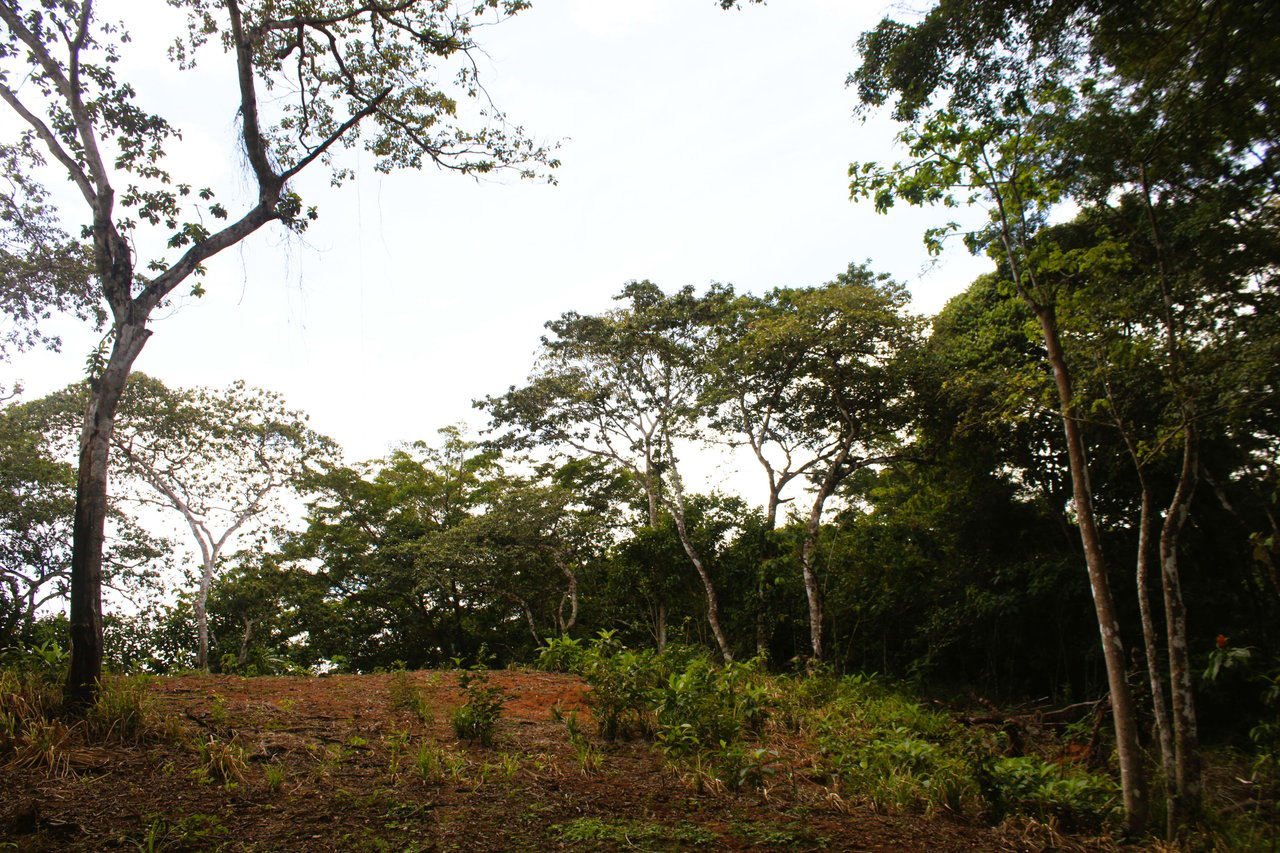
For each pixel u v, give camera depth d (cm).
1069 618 1547
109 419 696
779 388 1875
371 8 927
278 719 737
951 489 1781
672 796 625
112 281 722
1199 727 1202
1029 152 706
